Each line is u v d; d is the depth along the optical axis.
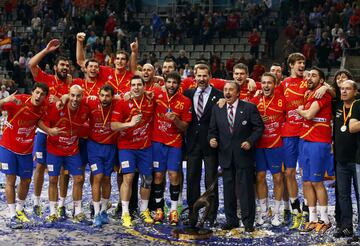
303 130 7.08
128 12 24.14
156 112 7.40
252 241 6.58
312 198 7.07
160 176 7.46
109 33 22.77
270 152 7.29
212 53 22.42
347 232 6.68
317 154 6.92
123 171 7.28
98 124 7.33
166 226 7.24
